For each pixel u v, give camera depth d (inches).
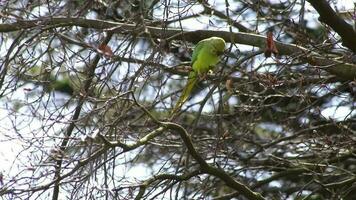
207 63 536.1
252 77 543.8
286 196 672.4
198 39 575.8
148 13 540.7
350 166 740.7
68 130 494.0
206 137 621.0
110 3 535.8
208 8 546.6
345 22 540.1
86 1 534.0
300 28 524.7
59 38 510.6
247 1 586.6
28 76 531.8
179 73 551.8
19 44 529.0
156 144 575.8
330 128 634.2
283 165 659.4
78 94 505.7
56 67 523.8
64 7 527.5
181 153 567.8
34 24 514.9
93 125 493.0
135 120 523.8
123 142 478.9
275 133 719.7
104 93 550.0
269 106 597.6
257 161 665.0
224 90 625.6
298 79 552.1
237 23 614.2
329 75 595.8
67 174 455.8
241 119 601.0
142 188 490.6
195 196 582.6
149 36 506.6
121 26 514.0
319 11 535.8
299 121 649.6
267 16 616.1
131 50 506.6
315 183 649.6
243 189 537.0
